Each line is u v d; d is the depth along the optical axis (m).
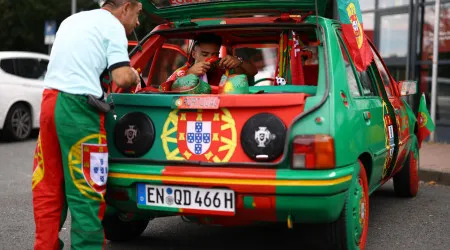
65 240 4.55
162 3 4.44
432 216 5.42
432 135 10.92
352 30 3.89
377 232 4.82
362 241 3.92
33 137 12.21
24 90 11.25
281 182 3.21
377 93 4.68
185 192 3.42
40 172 3.54
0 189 6.54
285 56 4.45
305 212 3.27
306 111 3.27
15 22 25.00
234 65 4.50
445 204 5.99
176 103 3.49
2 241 4.46
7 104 10.84
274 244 4.45
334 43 3.75
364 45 4.13
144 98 3.59
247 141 3.33
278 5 4.16
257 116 3.35
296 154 3.23
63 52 3.46
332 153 3.24
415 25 11.20
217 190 3.35
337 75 3.57
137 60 4.54
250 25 4.24
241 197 3.29
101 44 3.47
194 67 4.39
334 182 3.23
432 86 10.11
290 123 3.29
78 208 3.46
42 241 3.54
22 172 7.73
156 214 3.64
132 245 4.42
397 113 5.18
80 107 3.38
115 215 4.23
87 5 25.59
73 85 3.39
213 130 3.44
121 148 3.66
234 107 3.38
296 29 4.31
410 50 11.27
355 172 3.61
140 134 3.60
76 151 3.42
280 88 4.08
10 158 9.02
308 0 4.00
